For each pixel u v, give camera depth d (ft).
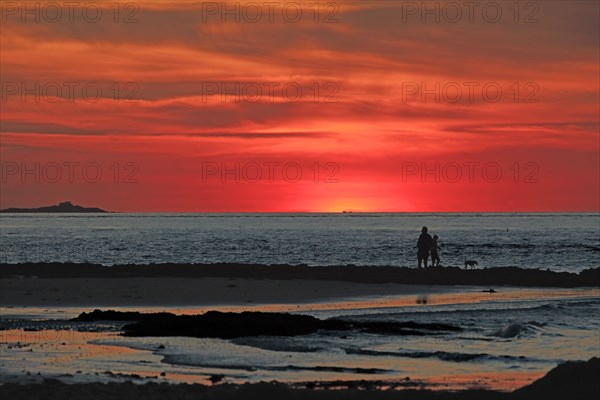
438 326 226.58
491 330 223.10
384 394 138.82
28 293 303.68
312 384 152.35
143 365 170.60
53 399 132.77
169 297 300.61
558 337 211.82
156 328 215.10
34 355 180.04
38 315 247.29
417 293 324.19
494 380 159.02
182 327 216.13
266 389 140.36
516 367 173.06
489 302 293.23
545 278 379.76
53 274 381.19
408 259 624.18
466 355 184.44
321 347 194.18
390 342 201.87
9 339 201.77
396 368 170.81
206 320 223.71
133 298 296.10
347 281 366.43
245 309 270.87
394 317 248.11
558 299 305.73
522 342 204.03
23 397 133.69
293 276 383.65
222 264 428.97
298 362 176.14
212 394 137.18
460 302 293.02
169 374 161.89
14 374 157.38
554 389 141.08
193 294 310.45
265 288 333.83
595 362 151.53
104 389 139.74
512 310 266.98
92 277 372.79
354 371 167.32
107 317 237.04
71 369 164.45
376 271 402.52
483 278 376.89
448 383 155.74
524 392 140.77
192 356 181.06
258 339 203.72
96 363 171.83
